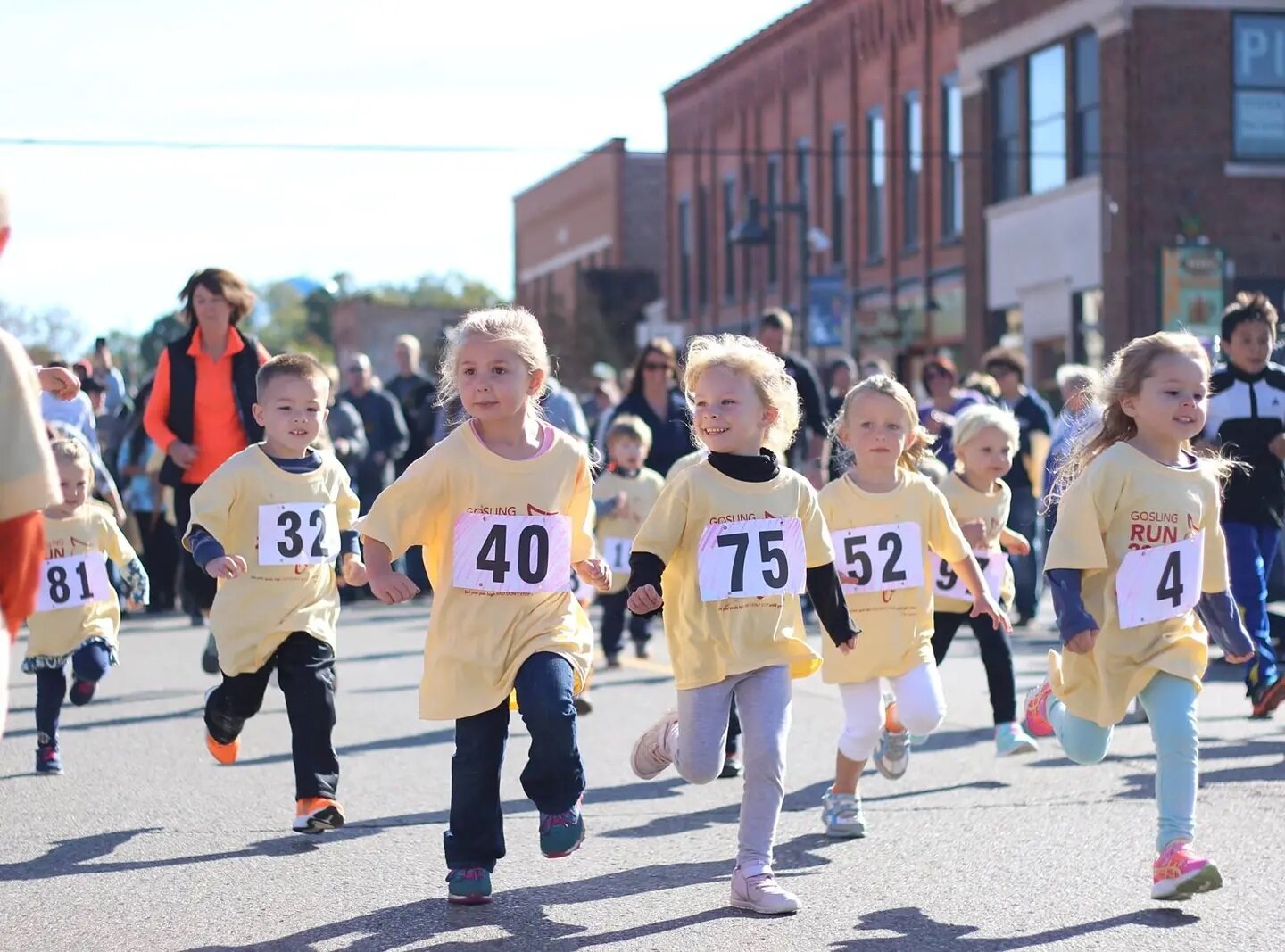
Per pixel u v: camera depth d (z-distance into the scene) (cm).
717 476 657
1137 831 756
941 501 801
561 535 642
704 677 648
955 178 3841
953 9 3744
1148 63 3127
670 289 5616
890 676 775
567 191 6856
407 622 1850
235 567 764
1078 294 3306
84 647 948
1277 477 1059
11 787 891
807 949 575
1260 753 937
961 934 593
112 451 2095
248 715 809
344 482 829
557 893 657
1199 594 668
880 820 791
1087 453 693
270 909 636
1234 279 3145
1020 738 921
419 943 587
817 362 3959
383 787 884
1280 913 616
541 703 614
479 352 639
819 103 4484
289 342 13212
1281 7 3158
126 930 609
